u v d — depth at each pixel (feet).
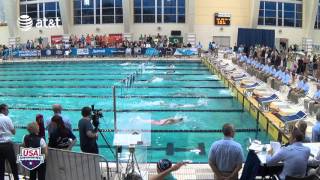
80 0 134.10
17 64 104.27
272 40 124.06
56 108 25.82
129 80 63.31
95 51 112.16
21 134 41.93
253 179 21.36
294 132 20.17
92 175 21.83
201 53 113.60
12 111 52.19
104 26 134.10
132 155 21.75
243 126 43.83
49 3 135.64
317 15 136.67
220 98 58.75
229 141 19.56
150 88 66.64
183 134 40.63
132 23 133.28
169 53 112.27
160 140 38.37
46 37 137.18
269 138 39.27
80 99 59.06
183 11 131.75
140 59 107.34
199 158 33.04
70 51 111.86
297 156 19.65
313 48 130.93
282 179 20.17
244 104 52.47
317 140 26.81
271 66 66.49
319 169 20.30
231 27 132.98
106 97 60.03
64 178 22.57
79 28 135.54
